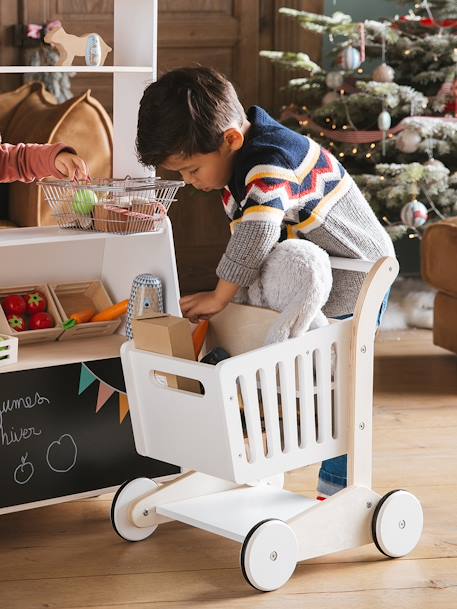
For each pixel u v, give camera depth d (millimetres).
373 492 2104
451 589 1990
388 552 2102
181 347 2010
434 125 4051
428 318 4219
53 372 2242
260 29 4781
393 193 3988
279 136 2123
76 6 4527
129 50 2410
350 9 4832
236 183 2125
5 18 4406
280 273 2043
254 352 1926
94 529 2275
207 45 4730
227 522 2084
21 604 1923
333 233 2203
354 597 1955
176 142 2039
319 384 2049
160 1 4645
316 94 4422
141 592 1975
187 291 4848
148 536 2225
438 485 2531
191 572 2062
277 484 2408
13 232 2248
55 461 2270
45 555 2141
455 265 3559
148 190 2279
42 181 2246
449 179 4109
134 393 2088
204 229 4824
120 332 2494
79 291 2537
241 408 2389
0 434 2188
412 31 4422
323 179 2184
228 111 2070
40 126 3148
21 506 2236
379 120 4074
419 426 3006
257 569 1940
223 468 1955
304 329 2012
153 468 2404
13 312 2402
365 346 2068
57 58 4418
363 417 2088
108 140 3150
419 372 3596
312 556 2027
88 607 1914
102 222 2244
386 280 2070
